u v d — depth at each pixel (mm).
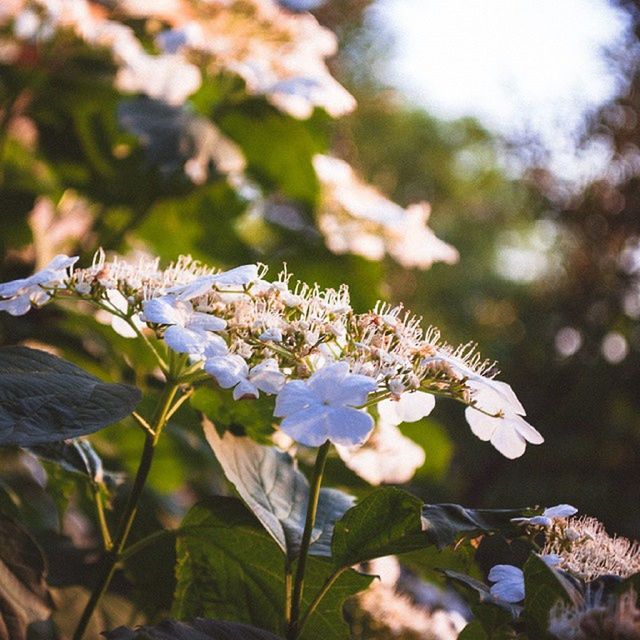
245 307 357
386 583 470
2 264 654
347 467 515
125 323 395
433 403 371
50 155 702
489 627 342
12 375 359
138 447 576
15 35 645
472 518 355
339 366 325
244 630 344
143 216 662
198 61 672
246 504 381
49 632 455
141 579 468
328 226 707
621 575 349
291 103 650
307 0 709
